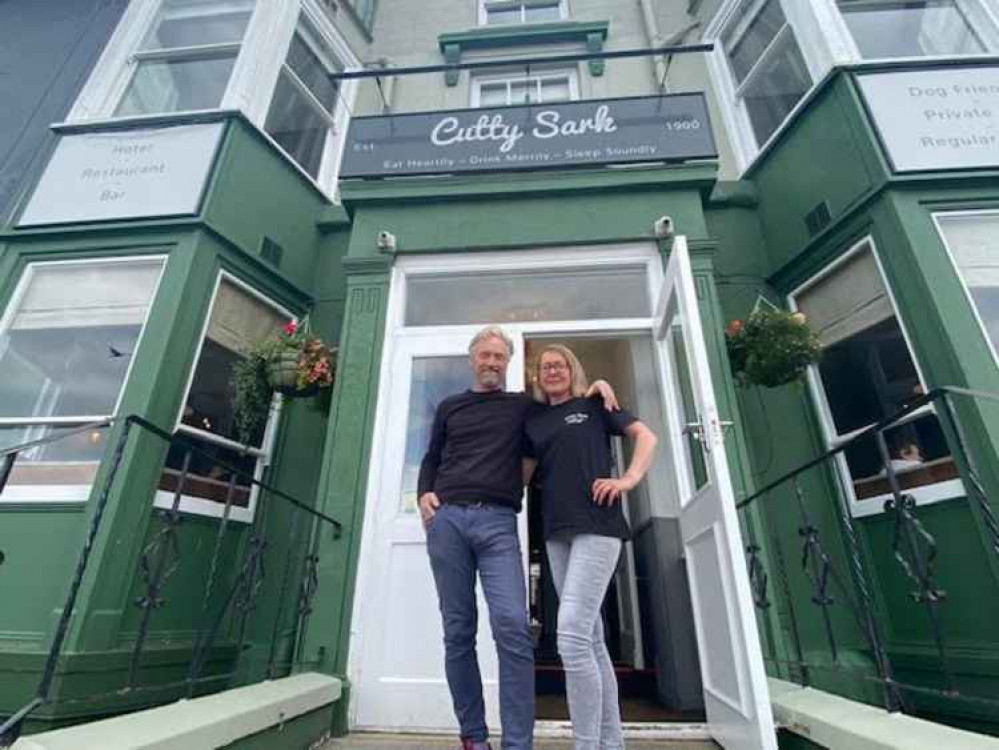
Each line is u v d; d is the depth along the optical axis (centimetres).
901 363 300
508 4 629
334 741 235
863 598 202
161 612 282
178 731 157
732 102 475
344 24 568
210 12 460
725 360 304
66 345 325
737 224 407
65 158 377
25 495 281
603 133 370
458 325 337
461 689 179
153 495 286
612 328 326
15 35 479
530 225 351
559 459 186
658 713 287
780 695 211
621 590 411
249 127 394
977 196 304
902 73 344
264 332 379
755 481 339
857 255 331
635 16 591
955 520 263
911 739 147
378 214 364
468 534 183
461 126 382
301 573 275
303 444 374
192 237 340
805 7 392
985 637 246
